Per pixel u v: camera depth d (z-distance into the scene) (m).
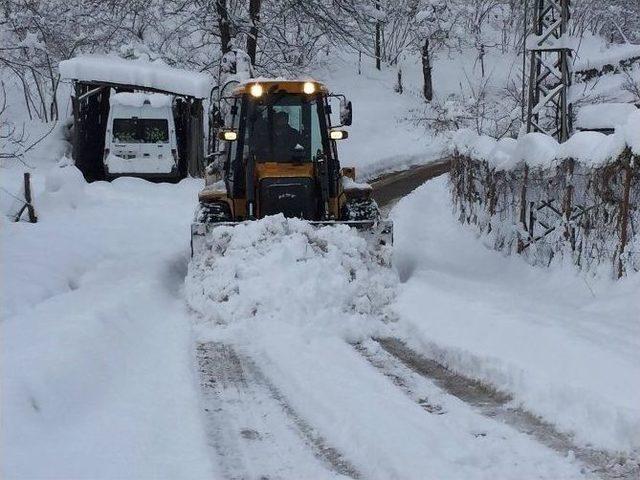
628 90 22.41
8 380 5.45
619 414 4.99
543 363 6.12
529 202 11.41
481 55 44.69
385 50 45.50
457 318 7.78
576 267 9.77
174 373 6.36
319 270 8.51
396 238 13.57
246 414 5.52
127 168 21.27
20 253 11.16
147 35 28.62
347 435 5.03
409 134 32.94
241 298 8.29
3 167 23.09
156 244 12.69
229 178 10.70
